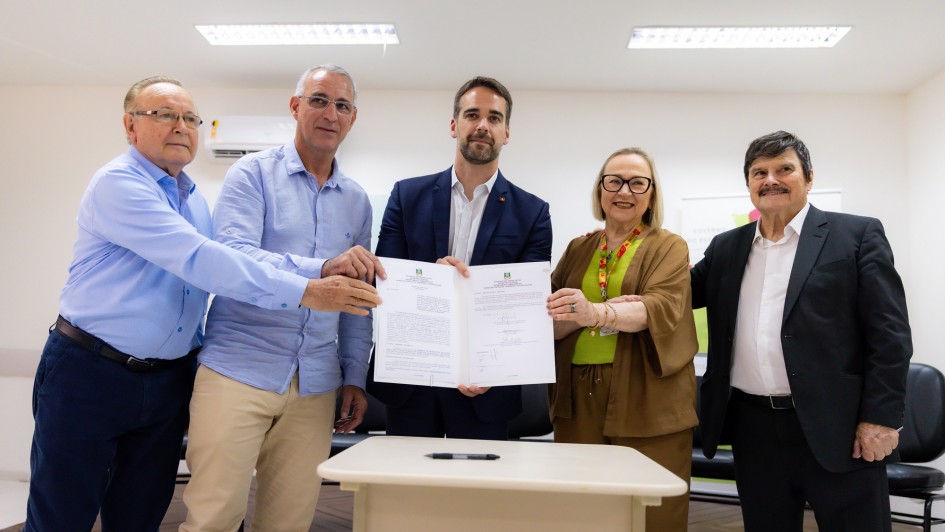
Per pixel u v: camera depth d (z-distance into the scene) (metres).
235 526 1.70
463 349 1.74
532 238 1.99
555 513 1.22
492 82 1.96
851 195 4.26
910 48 3.63
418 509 1.24
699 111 4.37
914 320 4.11
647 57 3.85
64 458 1.60
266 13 3.42
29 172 4.50
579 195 4.36
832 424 1.76
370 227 2.06
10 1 3.31
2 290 4.42
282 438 1.81
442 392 1.87
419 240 1.97
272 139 4.30
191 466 1.67
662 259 1.97
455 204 2.04
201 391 1.69
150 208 1.64
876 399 1.73
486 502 1.23
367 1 3.27
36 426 1.66
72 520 1.61
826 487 1.79
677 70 4.02
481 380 1.70
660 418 1.84
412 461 1.25
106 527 1.77
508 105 2.00
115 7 3.37
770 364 1.90
